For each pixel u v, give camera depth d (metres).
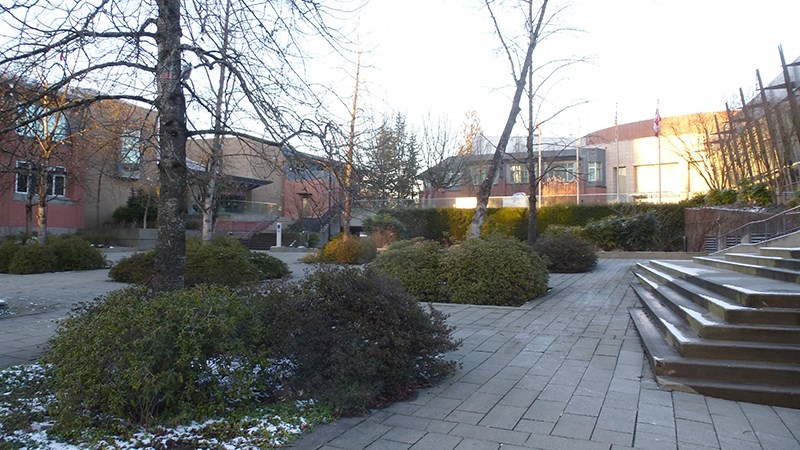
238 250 15.77
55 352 4.37
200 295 4.91
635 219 24.78
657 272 12.81
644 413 4.79
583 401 5.12
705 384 5.34
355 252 22.72
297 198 33.75
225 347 4.39
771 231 16.45
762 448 4.05
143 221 35.06
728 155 31.77
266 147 6.29
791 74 21.16
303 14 6.19
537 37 15.16
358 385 5.00
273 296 5.51
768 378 5.31
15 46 5.21
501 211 34.06
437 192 47.56
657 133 42.94
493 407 4.97
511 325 8.90
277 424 4.34
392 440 4.19
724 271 10.67
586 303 11.20
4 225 28.72
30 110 5.60
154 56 6.09
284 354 4.98
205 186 7.42
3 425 4.13
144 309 4.45
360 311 5.49
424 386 5.63
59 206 31.42
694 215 25.92
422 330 5.73
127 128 7.42
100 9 5.37
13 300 11.72
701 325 6.14
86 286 14.52
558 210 31.92
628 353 6.99
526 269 11.47
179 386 4.27
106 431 4.04
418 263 11.95
